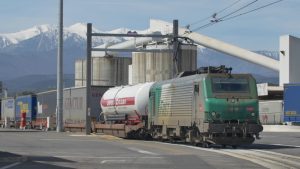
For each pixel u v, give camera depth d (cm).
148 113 3881
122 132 4138
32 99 7375
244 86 2942
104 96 4688
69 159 2200
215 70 3039
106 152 2545
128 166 1947
